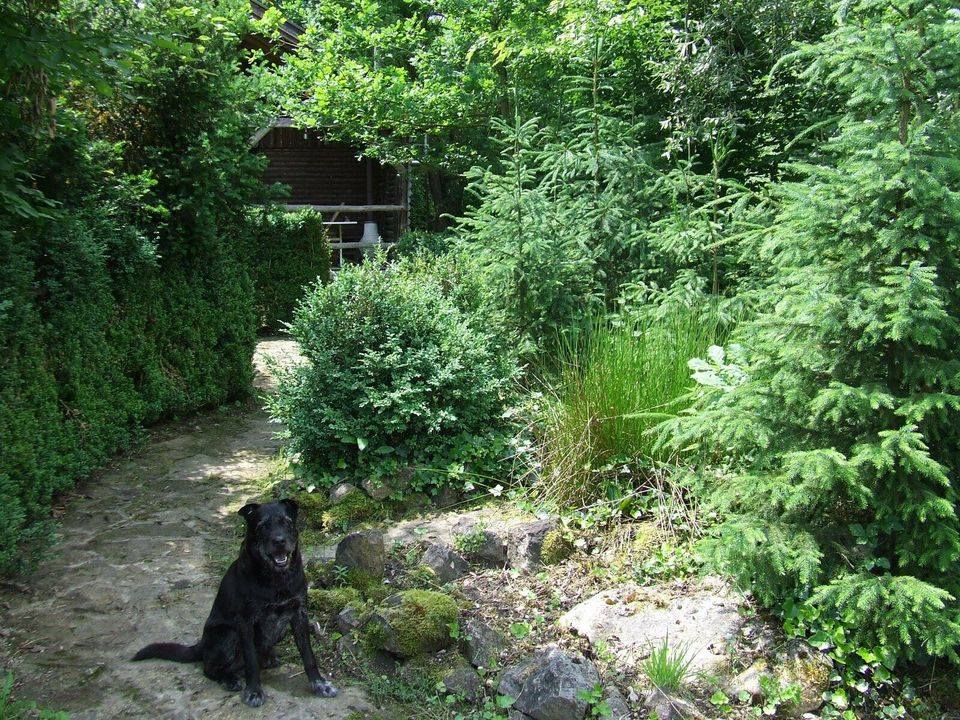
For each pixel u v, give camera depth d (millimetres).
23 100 5145
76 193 6676
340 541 4953
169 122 8023
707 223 7562
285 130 19391
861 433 4035
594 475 5477
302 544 5352
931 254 3854
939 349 3936
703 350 5879
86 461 6375
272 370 6762
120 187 7309
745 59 9523
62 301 6160
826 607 3828
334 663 3980
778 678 3799
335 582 4664
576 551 4977
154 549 5273
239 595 3594
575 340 6918
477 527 5117
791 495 3881
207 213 8133
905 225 3787
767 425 4105
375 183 20688
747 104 9945
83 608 4473
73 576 4855
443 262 8266
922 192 3727
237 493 6367
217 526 5707
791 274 4172
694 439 4957
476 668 3947
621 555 4871
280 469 6867
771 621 4188
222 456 7336
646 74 10828
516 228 7660
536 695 3615
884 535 4039
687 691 3764
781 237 4223
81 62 4480
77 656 3980
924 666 3926
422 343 6402
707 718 3627
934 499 3658
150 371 7723
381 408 6016
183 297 8281
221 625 3674
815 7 8984
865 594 3633
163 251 8062
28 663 3900
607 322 7145
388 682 3830
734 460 4789
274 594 3590
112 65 4684
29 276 5508
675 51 10086
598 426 5574
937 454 3963
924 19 3953
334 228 20094
